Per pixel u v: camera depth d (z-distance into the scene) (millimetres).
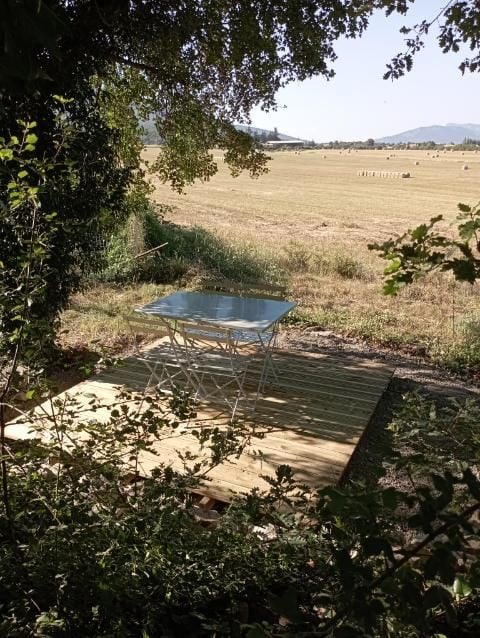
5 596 1854
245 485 3920
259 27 6777
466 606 1921
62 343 6906
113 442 2344
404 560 1283
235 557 2311
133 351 6844
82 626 1859
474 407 2484
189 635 2176
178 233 13164
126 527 2021
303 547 2217
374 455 4809
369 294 11000
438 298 10836
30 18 1396
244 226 20531
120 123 8203
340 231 20828
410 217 25359
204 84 7816
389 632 1572
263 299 6016
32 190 2143
